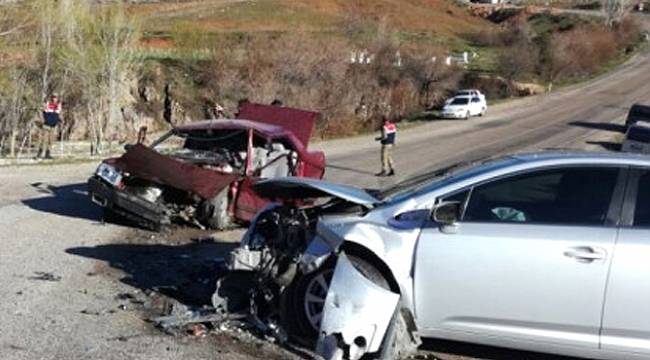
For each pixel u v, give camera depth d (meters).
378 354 5.61
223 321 6.31
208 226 11.09
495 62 71.62
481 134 39.66
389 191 6.50
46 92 37.12
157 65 46.72
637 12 123.56
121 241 9.93
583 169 5.71
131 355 5.59
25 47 38.94
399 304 5.68
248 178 11.21
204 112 45.88
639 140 30.45
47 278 7.68
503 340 5.63
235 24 67.06
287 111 13.91
